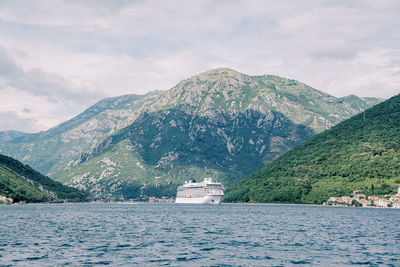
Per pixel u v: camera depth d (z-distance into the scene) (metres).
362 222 198.50
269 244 121.06
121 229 162.38
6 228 161.88
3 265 89.44
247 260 96.38
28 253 103.44
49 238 131.50
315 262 94.69
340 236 141.00
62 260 94.81
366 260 97.19
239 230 160.25
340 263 93.81
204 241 126.75
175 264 91.38
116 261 94.00
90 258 97.31
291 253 105.75
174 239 130.88
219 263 92.88
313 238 135.38
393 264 92.94
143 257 98.94
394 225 182.25
